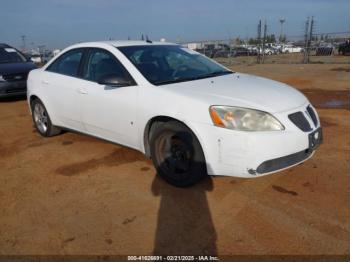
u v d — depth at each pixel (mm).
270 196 3641
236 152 3344
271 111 3430
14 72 9633
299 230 3053
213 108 3484
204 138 3500
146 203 3617
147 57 4574
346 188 3742
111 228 3205
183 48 5305
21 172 4562
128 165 4609
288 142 3367
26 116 7930
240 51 27469
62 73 5320
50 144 5625
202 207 3490
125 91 4230
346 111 7199
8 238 3119
